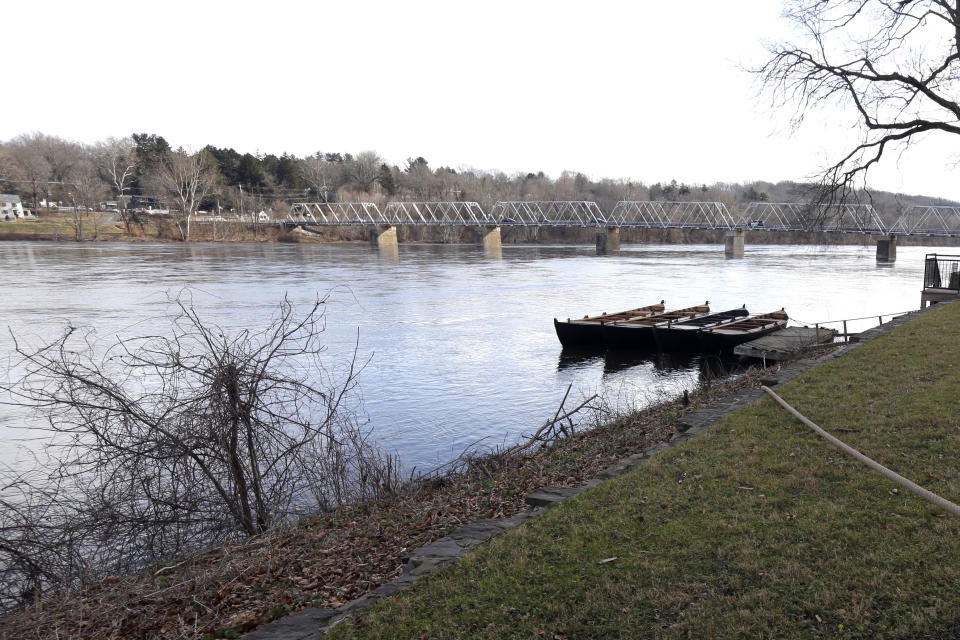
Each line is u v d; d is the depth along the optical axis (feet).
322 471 29.04
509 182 542.57
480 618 13.39
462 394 58.59
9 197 392.47
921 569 13.50
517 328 96.12
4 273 169.78
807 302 125.39
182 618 16.47
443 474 36.06
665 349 78.95
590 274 189.06
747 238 467.11
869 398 26.76
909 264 237.04
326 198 468.34
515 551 16.20
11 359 67.36
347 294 134.21
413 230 459.73
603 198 500.33
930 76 59.67
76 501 25.52
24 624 17.40
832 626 12.01
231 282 156.25
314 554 20.27
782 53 62.69
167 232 377.71
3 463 37.88
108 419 25.03
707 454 22.15
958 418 22.71
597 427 38.29
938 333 40.50
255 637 13.57
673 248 378.94
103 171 439.63
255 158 451.53
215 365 25.40
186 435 24.03
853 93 61.41
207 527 25.50
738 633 12.06
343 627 13.55
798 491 18.15
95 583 21.34
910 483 16.12
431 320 102.42
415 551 17.33
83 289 135.95
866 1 59.21
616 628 12.61
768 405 27.78
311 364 68.74
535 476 27.04
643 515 17.63
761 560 14.51
